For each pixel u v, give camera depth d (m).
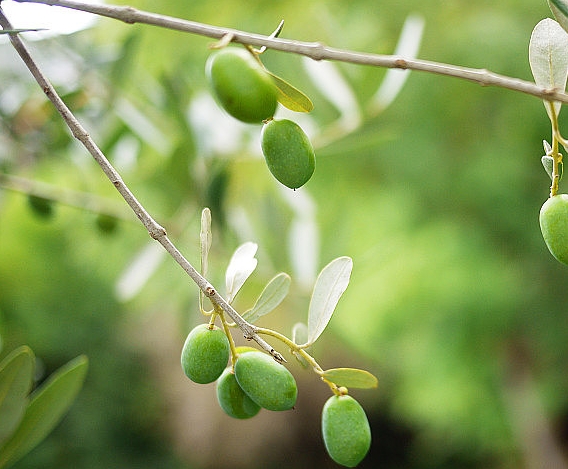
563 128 1.78
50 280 1.78
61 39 0.71
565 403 2.04
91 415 2.15
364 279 1.16
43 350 1.93
